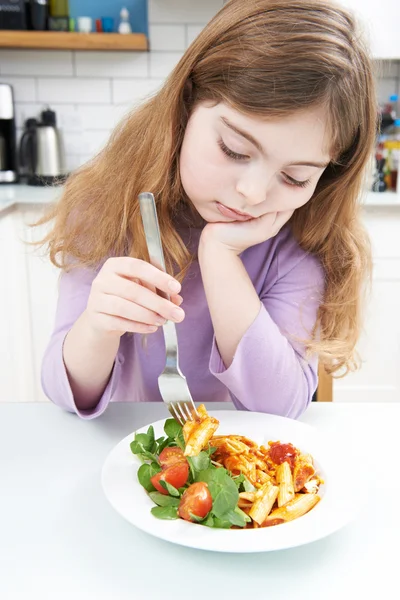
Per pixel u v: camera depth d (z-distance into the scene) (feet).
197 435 2.02
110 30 8.18
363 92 2.38
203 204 2.50
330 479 2.02
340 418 2.69
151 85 8.48
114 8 8.45
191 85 2.50
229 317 2.62
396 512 1.98
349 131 2.36
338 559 1.75
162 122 2.65
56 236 3.20
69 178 3.48
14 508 1.97
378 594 1.61
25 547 1.78
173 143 2.67
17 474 2.18
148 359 3.30
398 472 2.23
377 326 7.34
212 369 2.68
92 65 8.38
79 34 7.86
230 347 2.65
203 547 1.64
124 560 1.73
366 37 2.52
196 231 3.11
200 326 3.22
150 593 1.61
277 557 1.75
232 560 1.74
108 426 2.56
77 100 8.50
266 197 2.34
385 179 8.16
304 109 2.08
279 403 2.69
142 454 2.10
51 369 2.67
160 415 2.68
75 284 3.01
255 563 1.73
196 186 2.40
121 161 3.01
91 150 8.66
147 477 1.95
